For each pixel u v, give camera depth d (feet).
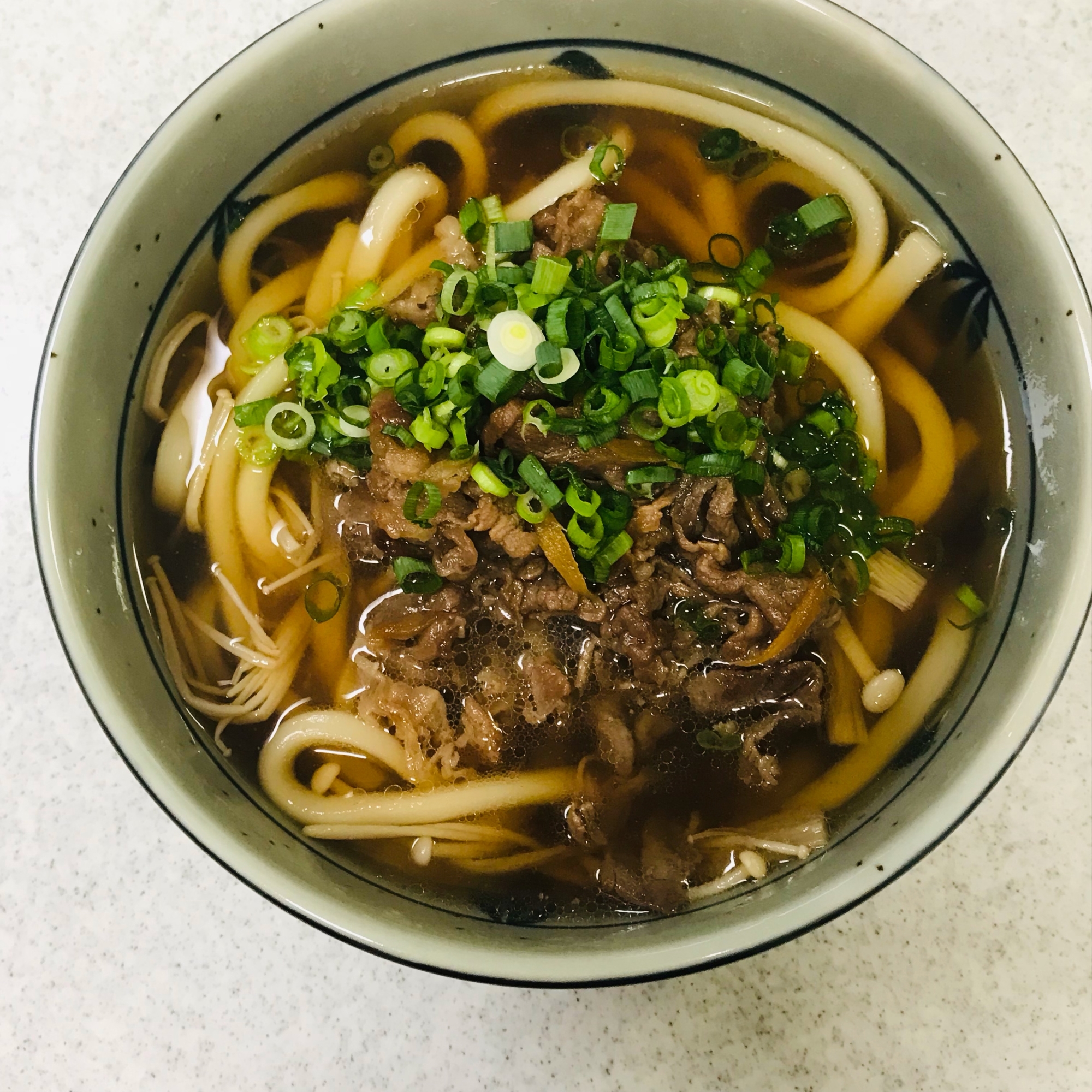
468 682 0.74
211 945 0.74
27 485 0.79
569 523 0.70
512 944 0.59
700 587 0.72
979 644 0.70
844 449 0.74
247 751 0.72
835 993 0.73
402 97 0.77
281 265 0.79
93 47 0.83
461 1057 0.73
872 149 0.74
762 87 0.75
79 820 0.76
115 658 0.64
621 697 0.73
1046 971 0.73
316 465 0.77
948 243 0.73
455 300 0.72
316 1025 0.73
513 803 0.72
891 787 0.69
